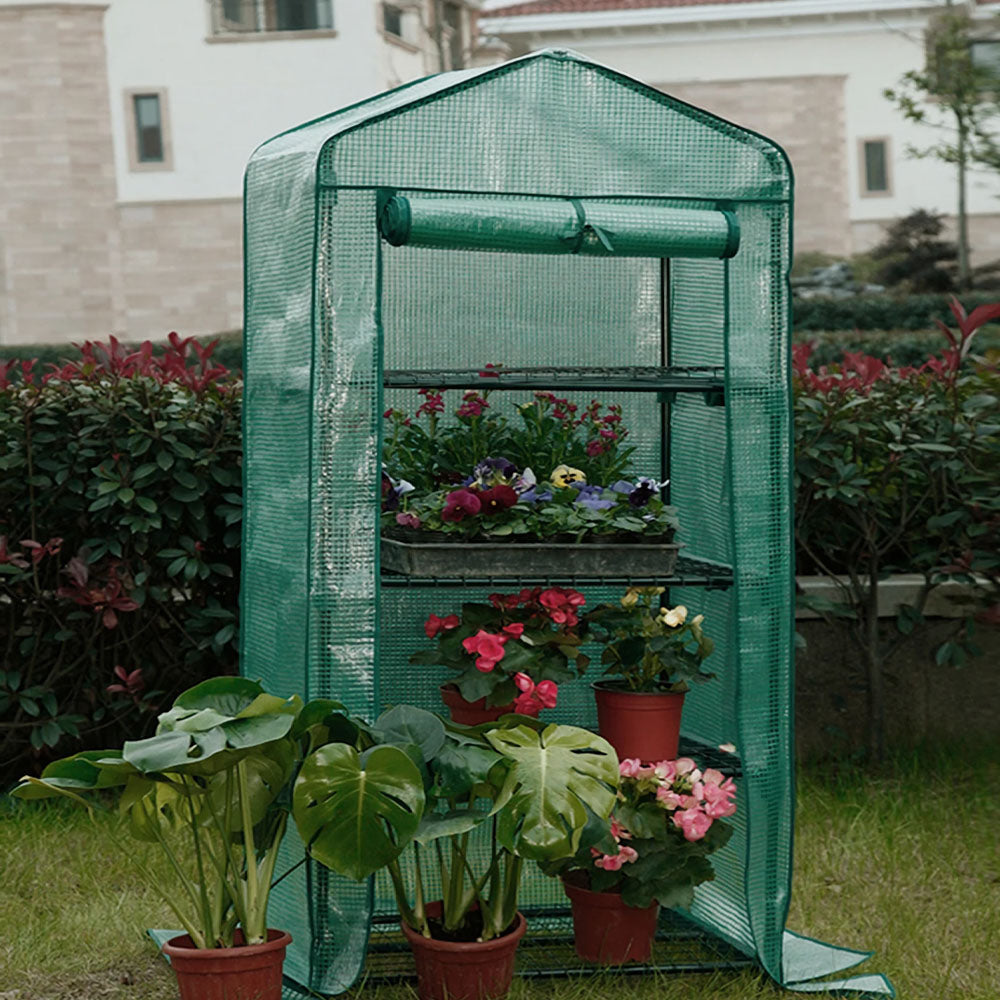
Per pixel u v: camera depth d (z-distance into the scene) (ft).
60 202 77.82
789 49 83.46
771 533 10.56
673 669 11.02
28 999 10.32
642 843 10.59
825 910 12.14
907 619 16.01
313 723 9.51
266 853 10.08
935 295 63.41
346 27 75.77
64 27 76.74
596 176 10.20
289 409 10.33
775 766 10.60
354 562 9.96
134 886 12.66
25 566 14.69
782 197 10.45
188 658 15.42
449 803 10.37
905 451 15.55
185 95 77.25
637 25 84.33
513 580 10.48
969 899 12.23
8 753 15.81
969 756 16.26
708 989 10.41
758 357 10.52
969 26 57.52
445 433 12.50
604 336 12.87
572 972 10.71
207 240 78.23
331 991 10.09
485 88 10.00
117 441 14.99
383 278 12.43
